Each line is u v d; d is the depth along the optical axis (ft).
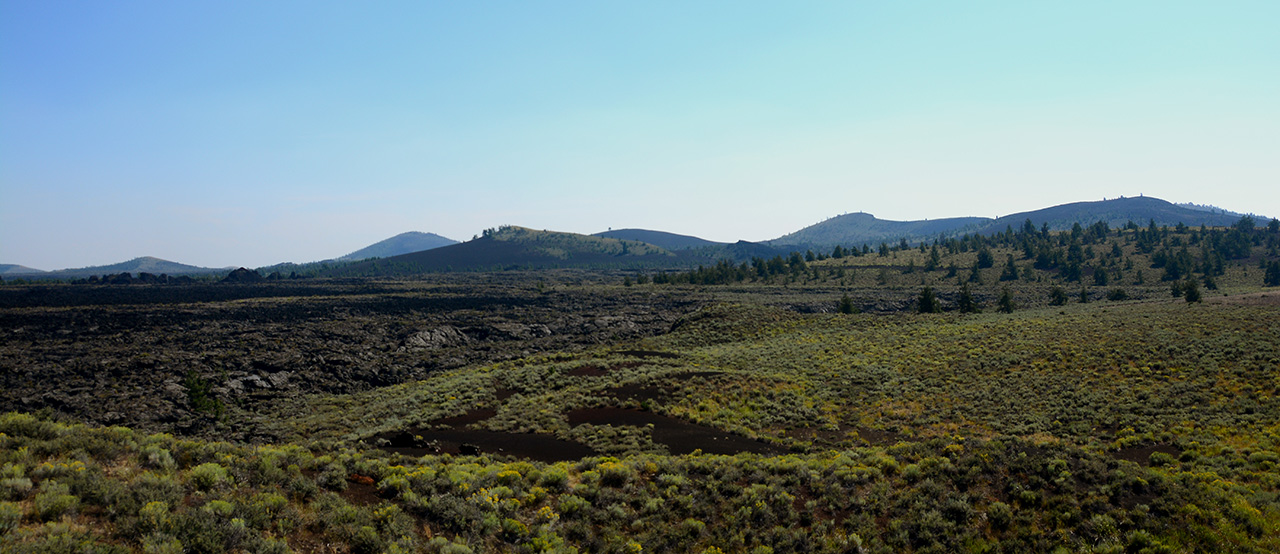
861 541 64.08
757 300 465.88
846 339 243.19
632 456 98.43
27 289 476.13
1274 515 64.90
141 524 44.19
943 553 62.54
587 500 68.08
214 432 154.81
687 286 606.14
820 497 72.13
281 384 206.49
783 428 128.36
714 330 304.71
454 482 65.36
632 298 485.15
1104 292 491.72
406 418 146.10
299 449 72.18
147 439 62.49
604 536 61.57
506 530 58.49
